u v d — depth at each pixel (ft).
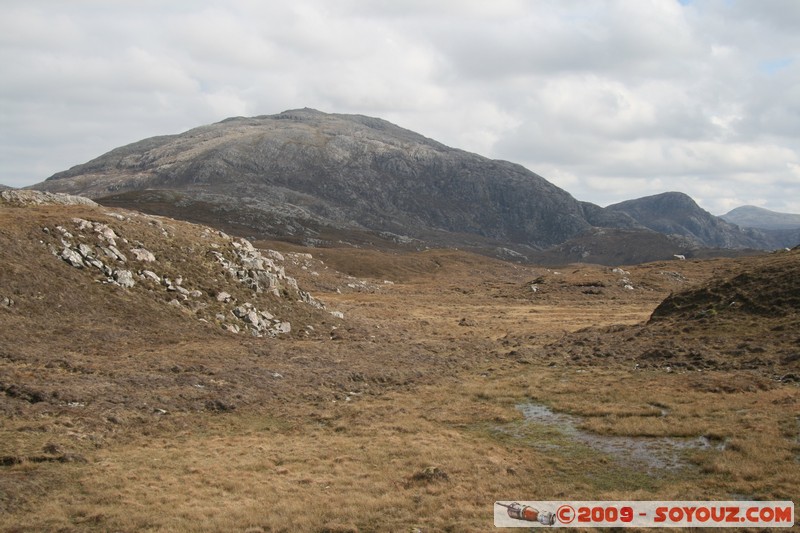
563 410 114.42
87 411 95.76
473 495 70.28
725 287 204.64
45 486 67.31
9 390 98.78
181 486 71.26
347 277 535.19
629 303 404.57
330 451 88.53
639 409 110.52
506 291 496.23
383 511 65.26
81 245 179.93
